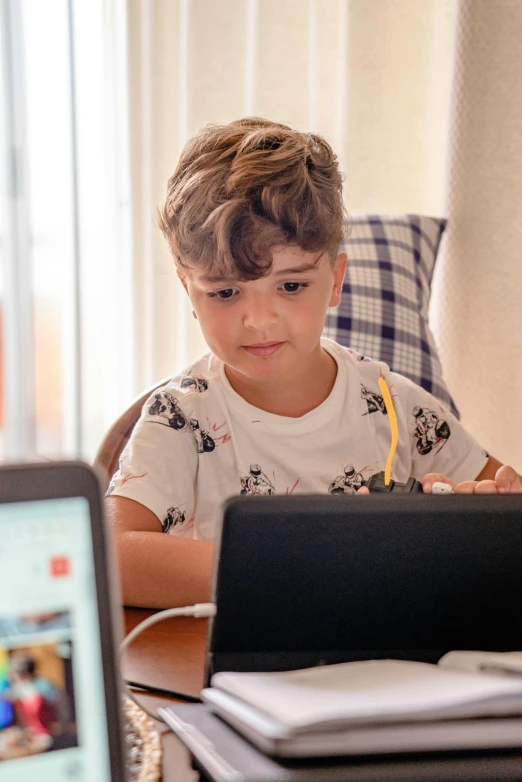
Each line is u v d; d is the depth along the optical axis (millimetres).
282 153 932
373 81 1871
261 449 1099
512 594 569
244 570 545
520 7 1666
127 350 2562
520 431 1775
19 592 394
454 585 565
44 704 392
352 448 1131
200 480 1101
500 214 1747
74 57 2711
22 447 3193
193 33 2211
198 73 2223
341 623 563
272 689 482
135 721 525
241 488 1090
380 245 1611
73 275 2824
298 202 885
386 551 555
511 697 449
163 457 1050
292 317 914
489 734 442
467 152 1763
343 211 1055
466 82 1739
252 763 437
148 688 625
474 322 1811
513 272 1748
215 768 440
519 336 1754
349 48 1871
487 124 1733
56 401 3137
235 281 893
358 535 550
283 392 1107
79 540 403
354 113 1889
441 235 1740
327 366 1146
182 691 616
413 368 1536
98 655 400
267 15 2066
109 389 2664
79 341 2854
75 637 399
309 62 2043
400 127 1889
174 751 514
